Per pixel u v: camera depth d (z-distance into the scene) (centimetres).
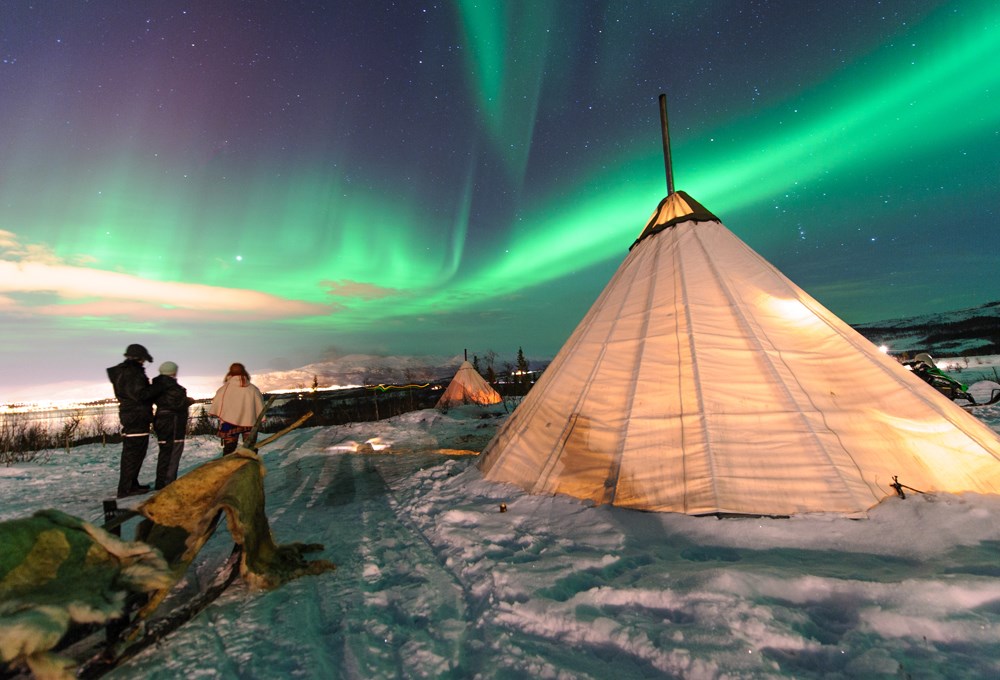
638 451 425
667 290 541
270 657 227
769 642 205
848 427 400
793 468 375
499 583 290
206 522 256
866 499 350
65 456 993
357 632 250
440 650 227
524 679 200
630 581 274
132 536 448
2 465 879
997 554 281
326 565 336
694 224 604
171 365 625
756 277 534
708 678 187
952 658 190
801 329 480
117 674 214
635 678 195
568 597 270
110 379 587
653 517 373
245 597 295
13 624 157
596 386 502
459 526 414
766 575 254
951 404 434
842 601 236
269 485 670
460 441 1074
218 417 622
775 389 424
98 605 184
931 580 234
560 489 452
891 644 202
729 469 385
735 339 470
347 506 529
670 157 692
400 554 366
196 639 244
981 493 356
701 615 227
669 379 461
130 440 584
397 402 2480
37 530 198
